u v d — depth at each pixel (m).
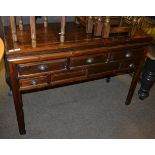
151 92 2.67
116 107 2.35
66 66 1.62
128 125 2.13
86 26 1.78
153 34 2.38
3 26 1.71
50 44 1.56
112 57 1.79
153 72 2.28
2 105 2.19
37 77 1.57
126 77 2.89
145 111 2.34
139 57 1.96
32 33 1.42
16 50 1.43
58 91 2.49
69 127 2.03
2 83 2.50
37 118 2.09
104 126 2.08
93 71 1.79
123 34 1.85
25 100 2.30
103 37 1.73
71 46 1.56
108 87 2.66
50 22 2.07
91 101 2.39
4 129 1.92
